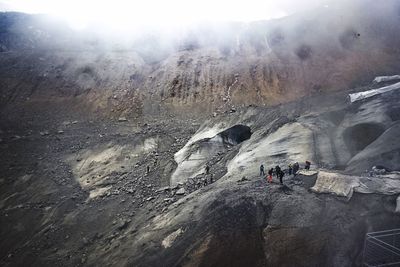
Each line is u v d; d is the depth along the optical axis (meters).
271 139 26.23
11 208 27.17
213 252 15.46
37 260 21.45
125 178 29.67
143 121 43.12
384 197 15.56
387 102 24.73
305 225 15.16
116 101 46.97
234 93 46.53
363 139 22.61
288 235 15.01
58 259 21.12
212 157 29.94
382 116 23.22
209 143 31.48
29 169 32.47
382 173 17.95
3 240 23.81
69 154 35.16
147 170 30.12
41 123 42.25
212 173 26.53
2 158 34.34
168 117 43.78
